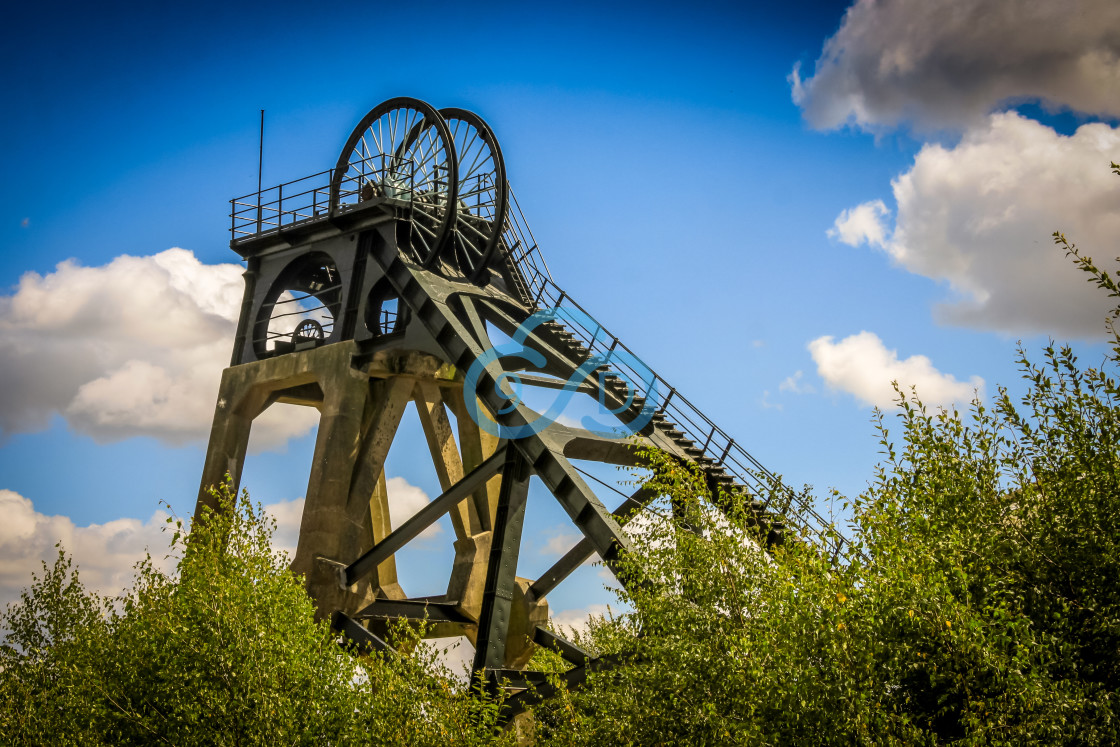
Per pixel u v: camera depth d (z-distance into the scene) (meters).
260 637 14.85
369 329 26.19
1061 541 11.41
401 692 14.42
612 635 19.50
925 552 11.04
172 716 15.34
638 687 12.82
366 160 27.64
